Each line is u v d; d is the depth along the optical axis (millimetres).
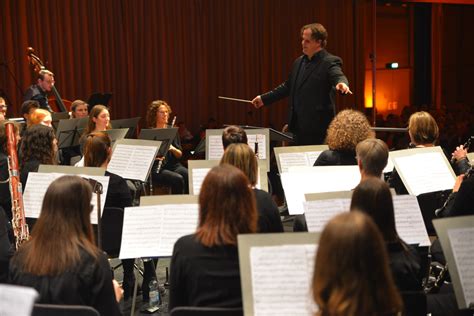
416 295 2486
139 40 9820
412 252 2615
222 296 2473
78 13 9234
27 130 4355
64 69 9195
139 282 4723
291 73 5992
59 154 6484
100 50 9461
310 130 5820
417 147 4316
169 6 10016
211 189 2518
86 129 6082
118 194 4152
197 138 9664
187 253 2504
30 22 8852
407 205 3154
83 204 2553
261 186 4500
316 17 11211
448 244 2430
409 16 12883
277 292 2240
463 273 2412
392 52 12844
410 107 11211
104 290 2523
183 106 10305
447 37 13344
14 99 8797
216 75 10578
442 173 4121
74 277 2473
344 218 1800
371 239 1767
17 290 1652
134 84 9859
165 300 4461
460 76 13547
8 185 4242
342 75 5625
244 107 10852
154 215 3371
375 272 1762
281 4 10945
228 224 2496
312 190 3906
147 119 6984
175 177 6664
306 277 2242
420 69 13070
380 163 3404
